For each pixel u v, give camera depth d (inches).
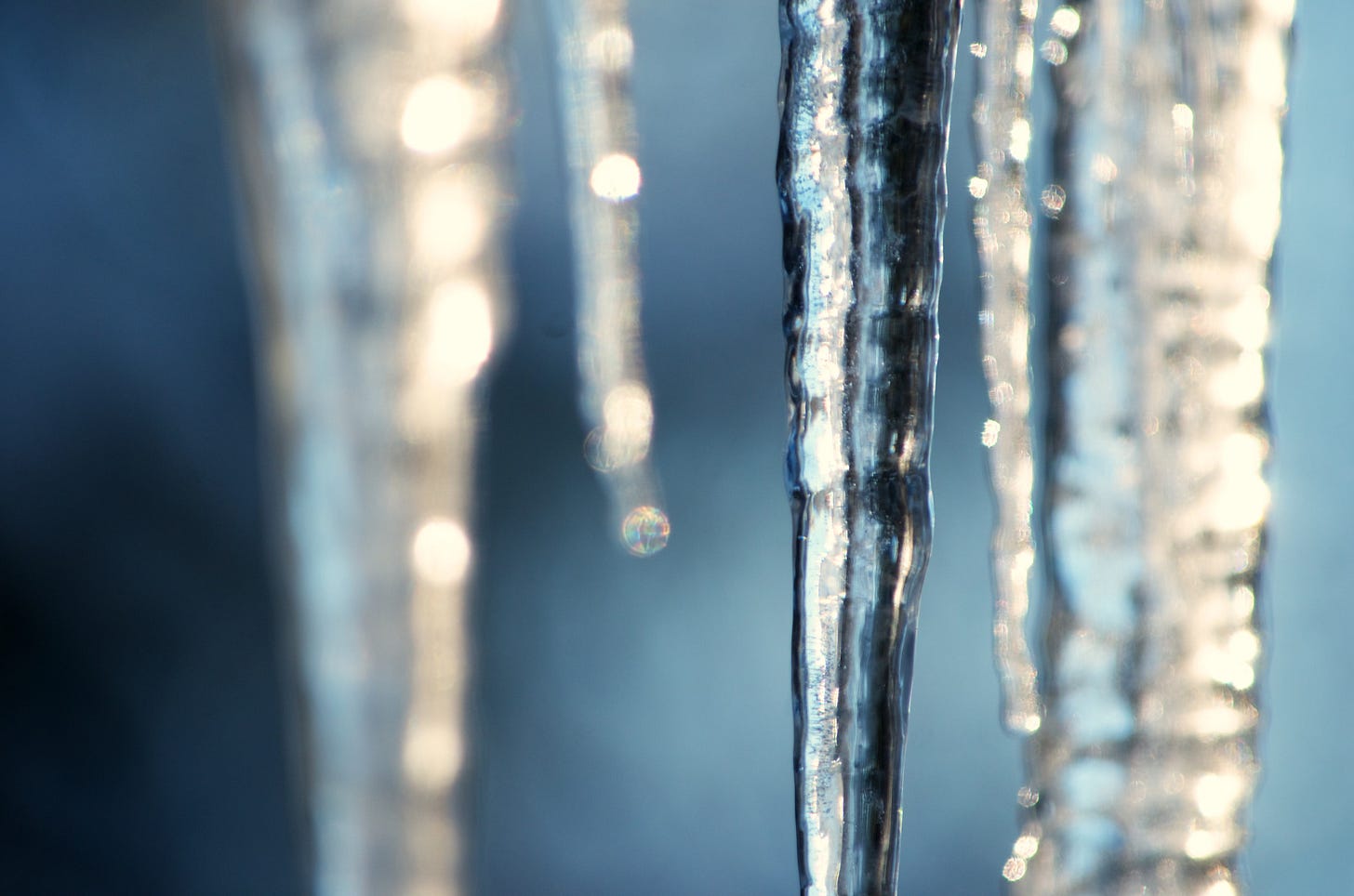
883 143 29.5
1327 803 40.1
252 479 50.8
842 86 29.5
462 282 29.3
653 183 48.5
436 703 29.3
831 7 29.5
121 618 49.9
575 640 48.7
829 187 29.5
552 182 43.7
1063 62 31.3
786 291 29.7
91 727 48.9
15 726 48.3
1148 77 31.2
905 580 29.5
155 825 48.4
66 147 50.2
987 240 30.5
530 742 48.0
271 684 49.9
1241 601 31.2
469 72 29.3
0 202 50.3
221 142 50.4
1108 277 31.3
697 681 48.6
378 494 29.2
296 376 29.1
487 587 48.4
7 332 50.4
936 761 44.3
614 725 48.5
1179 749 31.1
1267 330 31.4
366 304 29.2
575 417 48.4
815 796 29.5
